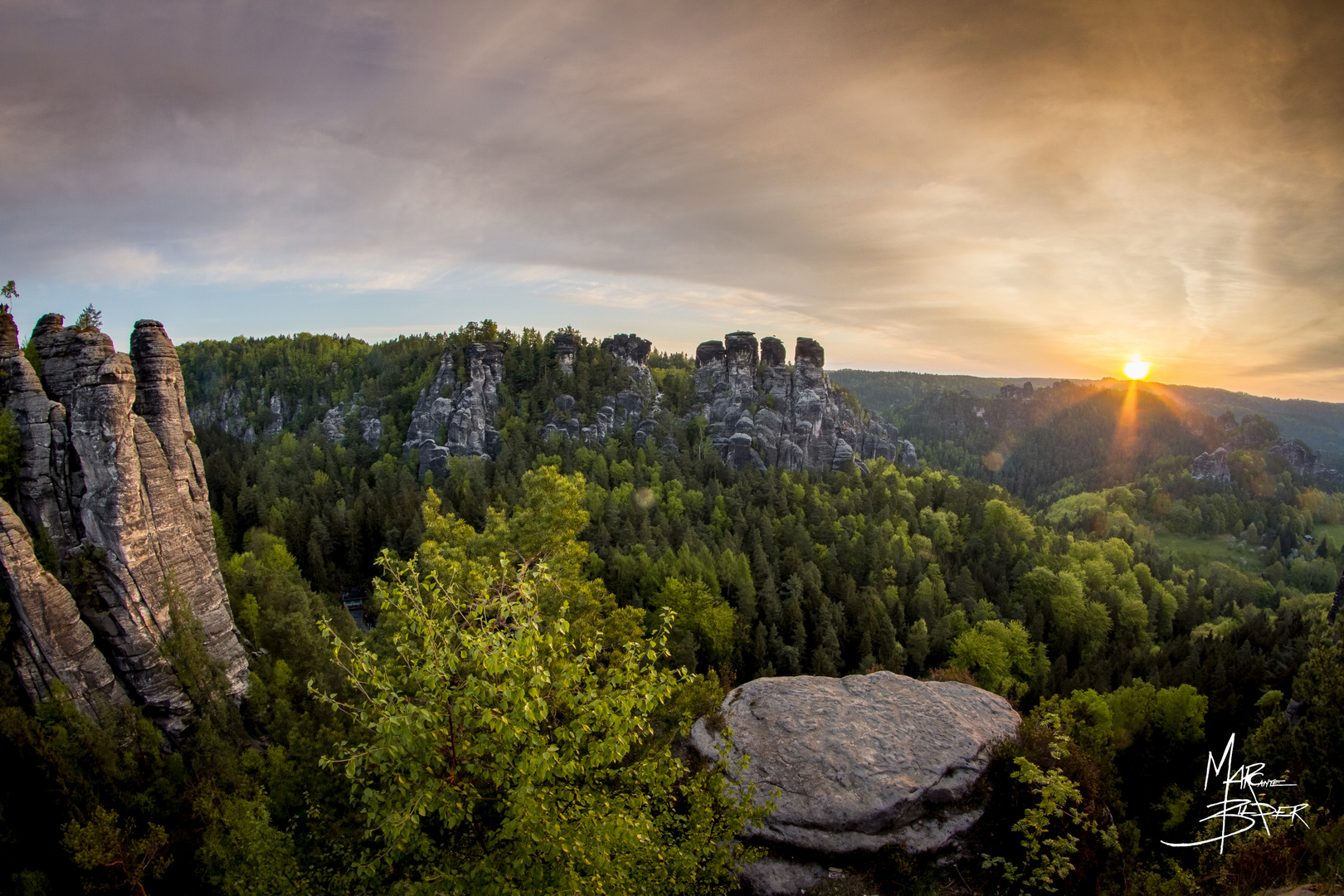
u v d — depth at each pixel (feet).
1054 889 56.59
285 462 483.10
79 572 123.03
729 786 54.85
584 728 44.78
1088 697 157.28
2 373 123.54
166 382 144.56
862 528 389.80
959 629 268.21
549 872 43.62
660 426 565.12
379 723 40.98
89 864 90.63
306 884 64.23
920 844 63.57
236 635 150.41
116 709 117.91
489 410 571.69
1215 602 401.29
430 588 49.03
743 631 228.63
